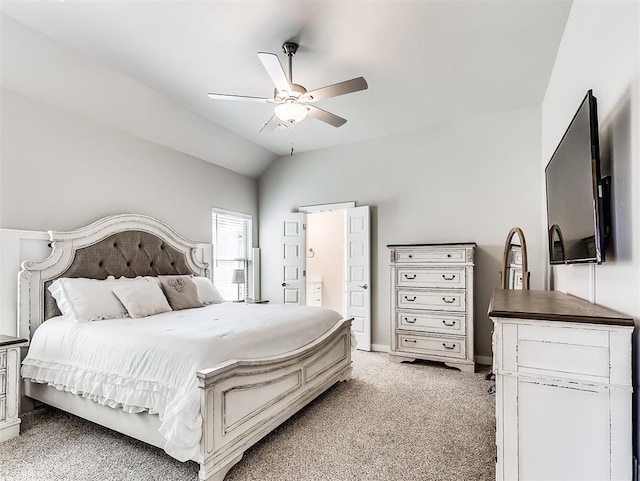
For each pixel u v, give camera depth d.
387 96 3.71
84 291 2.92
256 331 2.46
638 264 1.27
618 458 1.20
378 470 2.04
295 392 2.65
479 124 4.26
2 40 2.61
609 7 1.63
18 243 2.86
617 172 1.50
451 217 4.41
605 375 1.22
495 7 2.33
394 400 3.06
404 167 4.72
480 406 2.93
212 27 2.55
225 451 1.94
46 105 3.14
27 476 1.95
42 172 3.11
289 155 5.65
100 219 3.47
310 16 2.42
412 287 4.21
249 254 5.71
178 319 2.86
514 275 4.02
